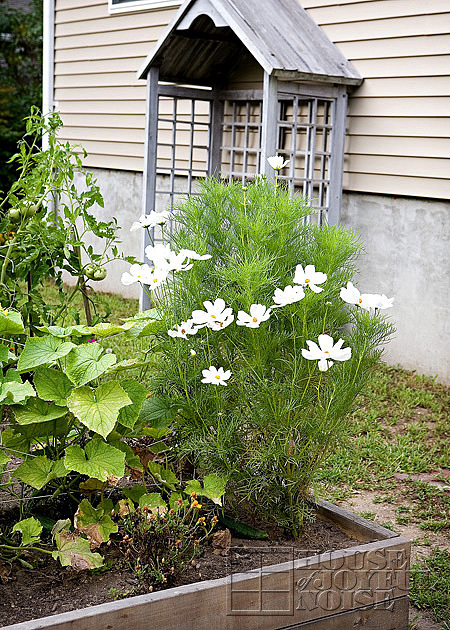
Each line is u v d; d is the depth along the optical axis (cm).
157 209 962
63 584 261
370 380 296
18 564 273
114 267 1028
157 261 290
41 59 1808
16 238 400
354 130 706
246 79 834
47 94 1109
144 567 257
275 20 707
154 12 917
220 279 301
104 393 276
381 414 568
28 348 283
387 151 679
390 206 682
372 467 478
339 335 297
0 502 319
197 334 299
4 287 387
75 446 274
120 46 975
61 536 267
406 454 497
